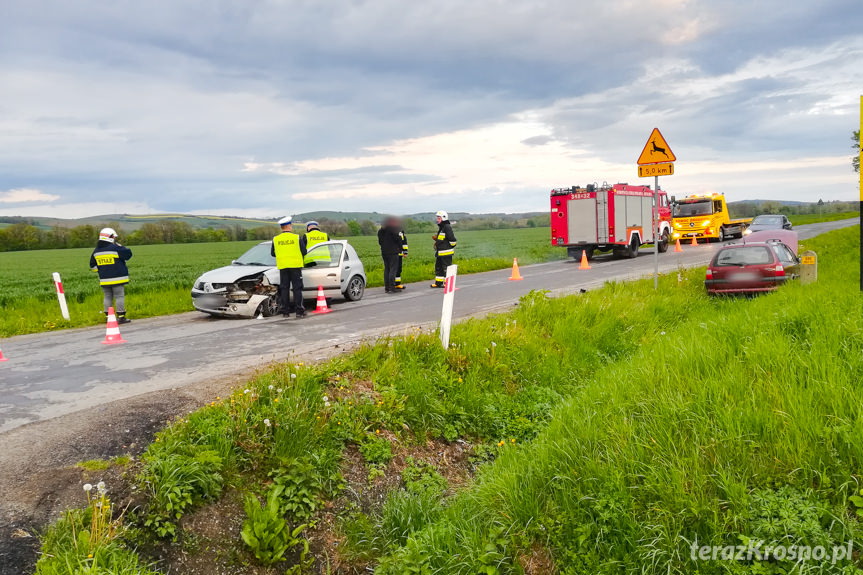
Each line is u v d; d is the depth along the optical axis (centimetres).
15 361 823
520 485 414
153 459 415
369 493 485
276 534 395
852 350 523
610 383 559
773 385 444
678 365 548
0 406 576
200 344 909
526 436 612
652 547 331
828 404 411
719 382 474
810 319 672
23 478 404
